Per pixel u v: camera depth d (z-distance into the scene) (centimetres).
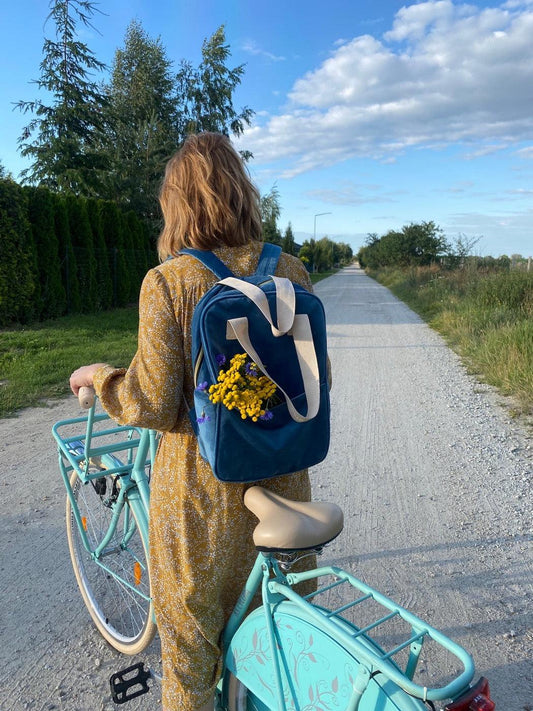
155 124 2358
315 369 144
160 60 2655
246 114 2752
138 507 208
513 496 390
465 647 247
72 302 1385
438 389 684
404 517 363
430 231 4062
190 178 156
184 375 151
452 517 362
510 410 590
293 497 165
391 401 635
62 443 232
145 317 148
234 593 163
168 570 158
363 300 2067
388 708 109
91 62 2195
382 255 4647
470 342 931
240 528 155
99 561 241
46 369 754
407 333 1146
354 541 335
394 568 308
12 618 272
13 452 486
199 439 143
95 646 254
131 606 246
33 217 1254
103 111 2286
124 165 2261
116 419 154
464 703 101
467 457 464
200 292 147
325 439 154
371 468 445
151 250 2044
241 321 136
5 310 1145
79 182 2100
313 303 150
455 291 1606
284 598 142
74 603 284
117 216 1628
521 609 272
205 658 162
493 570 304
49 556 326
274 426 144
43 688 229
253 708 163
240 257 157
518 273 1277
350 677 119
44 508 383
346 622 129
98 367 166
